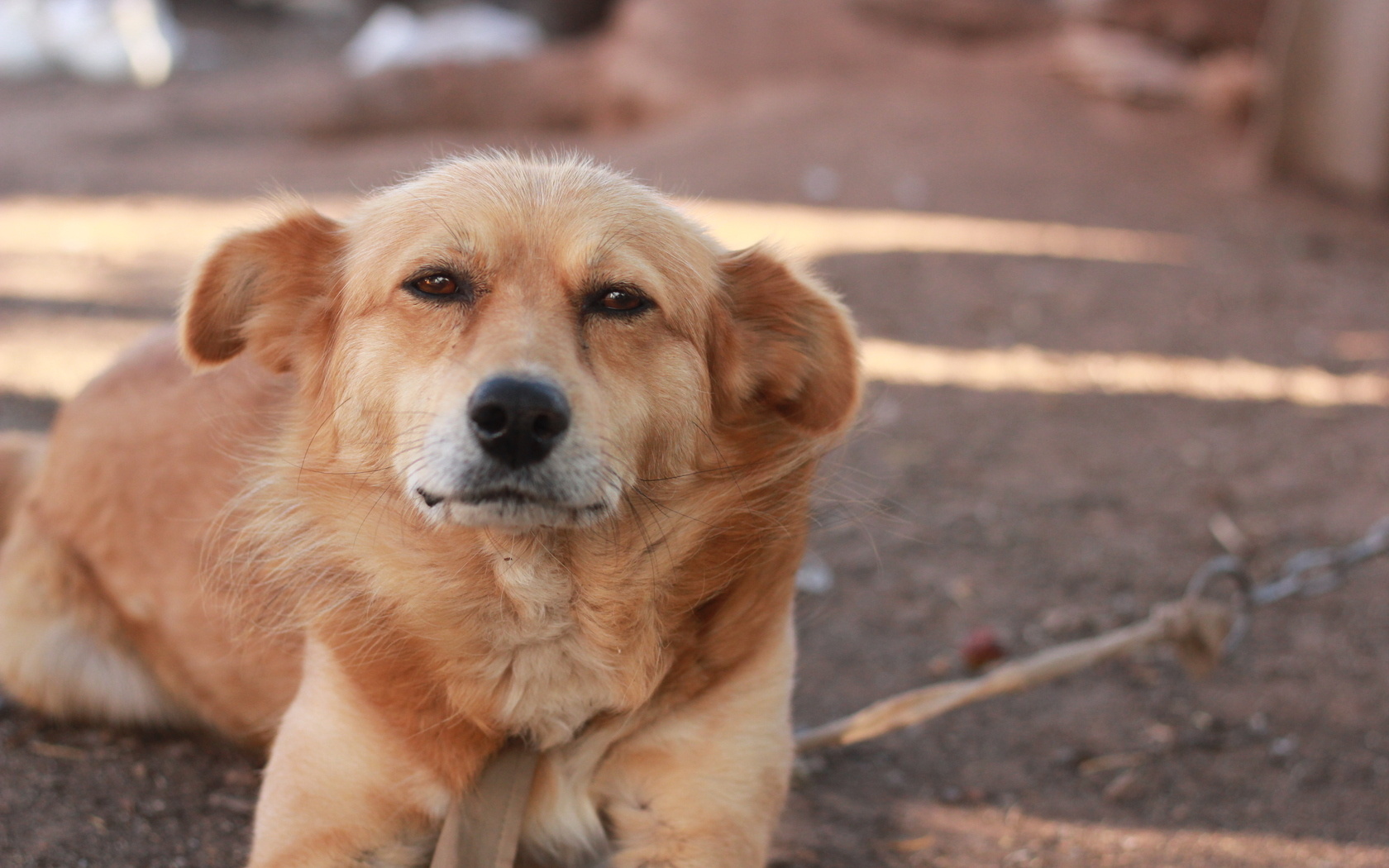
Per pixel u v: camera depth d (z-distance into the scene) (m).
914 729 4.24
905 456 6.68
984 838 3.58
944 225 11.16
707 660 3.00
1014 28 17.92
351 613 2.99
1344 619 5.08
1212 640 3.71
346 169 14.02
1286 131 13.15
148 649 3.76
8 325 7.89
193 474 3.54
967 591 5.25
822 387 3.27
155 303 8.60
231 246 3.19
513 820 2.91
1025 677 3.53
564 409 2.62
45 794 3.43
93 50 19.77
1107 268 10.31
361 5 27.17
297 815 2.92
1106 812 3.76
